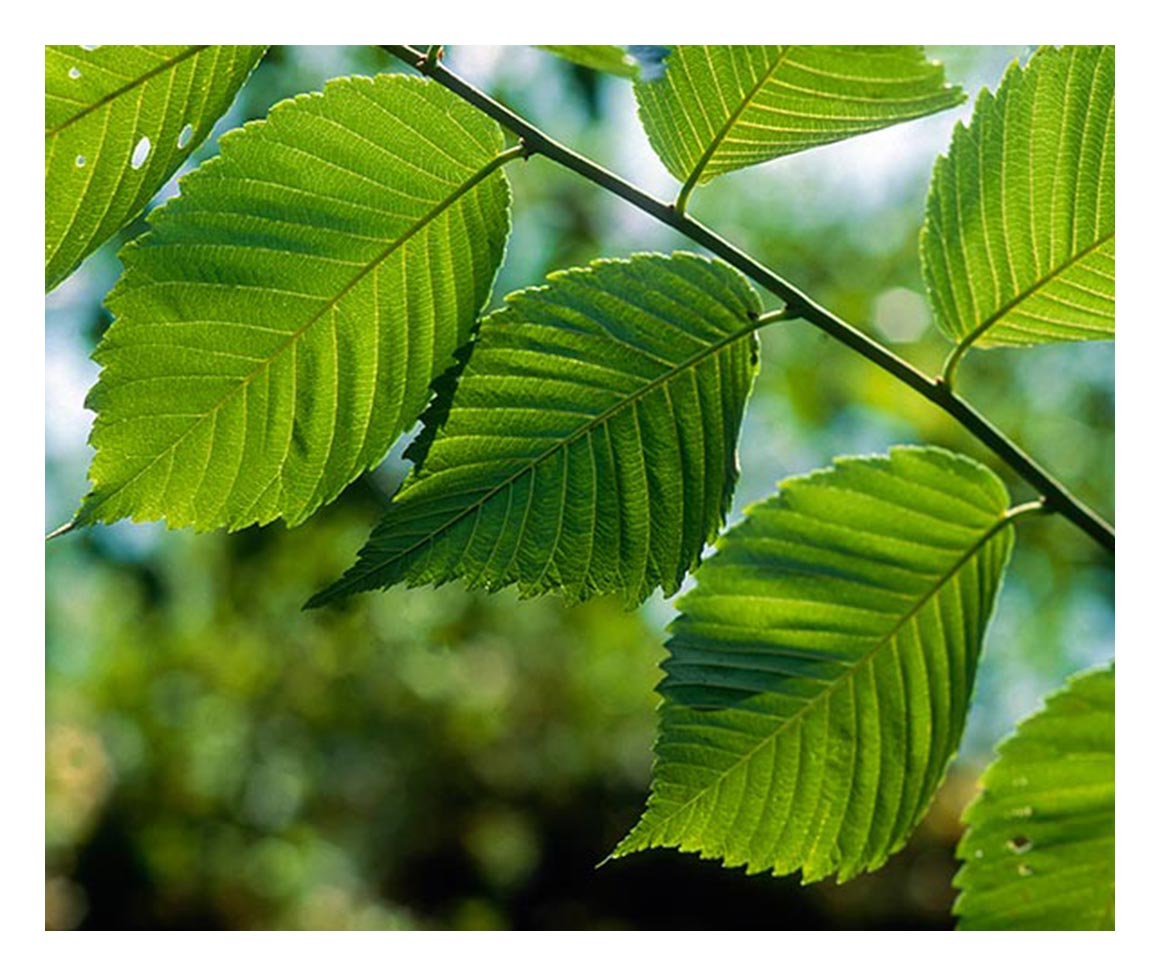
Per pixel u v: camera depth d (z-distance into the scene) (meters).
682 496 0.54
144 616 2.42
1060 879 0.54
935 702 0.55
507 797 2.66
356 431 0.53
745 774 0.54
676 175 0.54
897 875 2.54
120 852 2.39
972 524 0.55
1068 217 0.56
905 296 2.23
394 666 2.54
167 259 0.52
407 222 0.53
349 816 2.57
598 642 2.73
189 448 0.53
